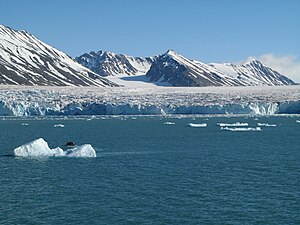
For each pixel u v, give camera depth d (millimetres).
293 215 30875
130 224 29219
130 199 34906
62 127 108625
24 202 34219
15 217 30656
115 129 102062
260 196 35656
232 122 124938
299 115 153125
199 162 51875
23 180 41656
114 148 65188
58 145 70625
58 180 41656
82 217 30625
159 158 55031
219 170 46594
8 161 52062
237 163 51000
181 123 122000
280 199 34750
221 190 37625
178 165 49719
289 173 44844
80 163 50812
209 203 33719
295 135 85562
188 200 34562
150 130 99062
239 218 30297
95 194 36438
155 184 39875
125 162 51750
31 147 57188
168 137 82812
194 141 75375
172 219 30125
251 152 60594
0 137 83125
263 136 83938
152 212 31625
